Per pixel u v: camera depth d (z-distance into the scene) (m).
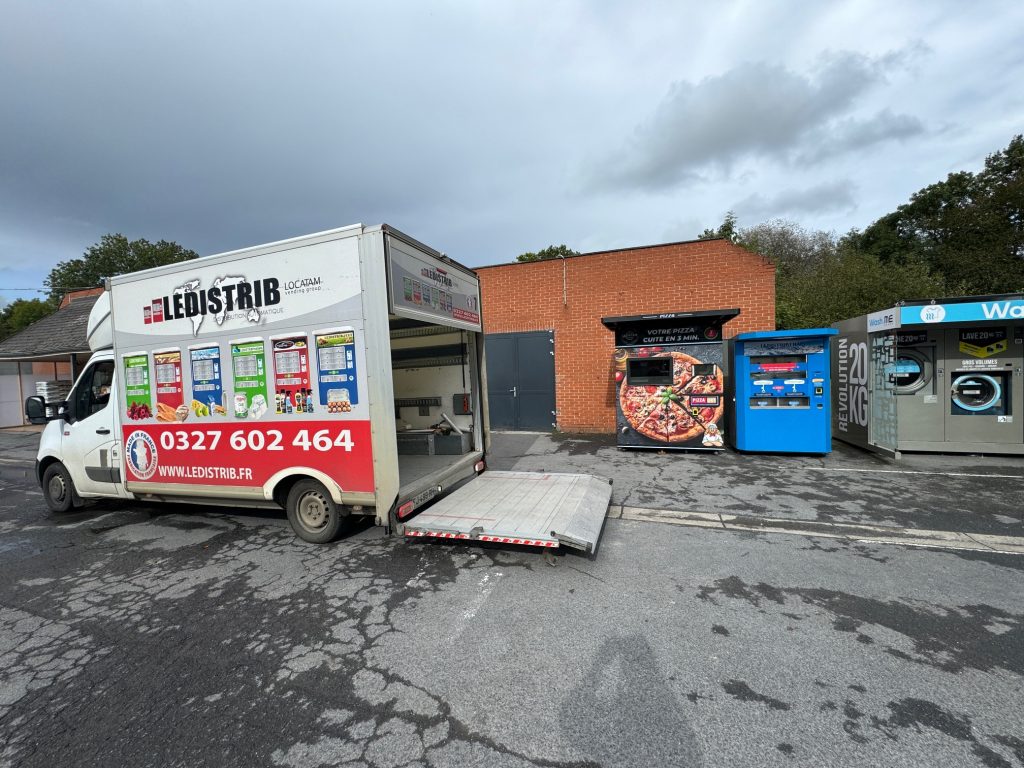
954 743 2.00
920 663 2.54
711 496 5.66
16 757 2.10
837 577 3.57
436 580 3.71
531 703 2.30
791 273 30.16
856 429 8.23
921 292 16.39
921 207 34.84
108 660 2.82
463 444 5.84
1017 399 7.13
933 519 4.74
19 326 42.22
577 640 2.83
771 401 7.70
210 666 2.72
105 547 4.75
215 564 4.21
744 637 2.82
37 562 4.41
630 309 10.04
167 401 4.80
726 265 9.43
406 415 6.26
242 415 4.45
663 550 4.16
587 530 3.91
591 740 2.06
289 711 2.32
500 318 10.87
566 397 10.55
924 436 7.49
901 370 7.51
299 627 3.11
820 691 2.34
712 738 2.05
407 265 4.19
